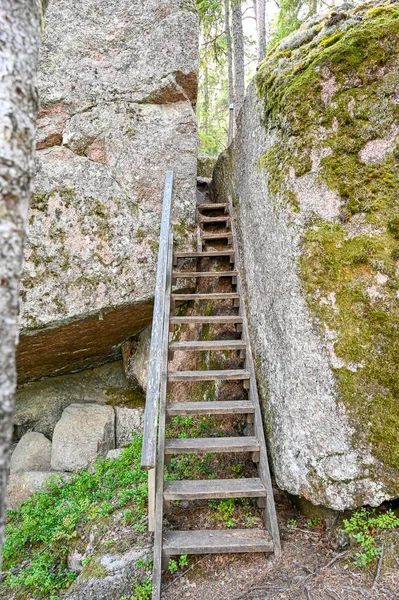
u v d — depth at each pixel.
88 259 4.61
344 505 2.55
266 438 3.38
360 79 2.92
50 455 5.00
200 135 13.76
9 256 1.05
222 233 5.26
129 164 4.96
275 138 3.49
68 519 3.61
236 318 3.98
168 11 5.29
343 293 2.76
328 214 2.92
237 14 10.62
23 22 1.14
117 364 6.34
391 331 2.61
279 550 2.70
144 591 2.63
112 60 5.07
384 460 2.49
